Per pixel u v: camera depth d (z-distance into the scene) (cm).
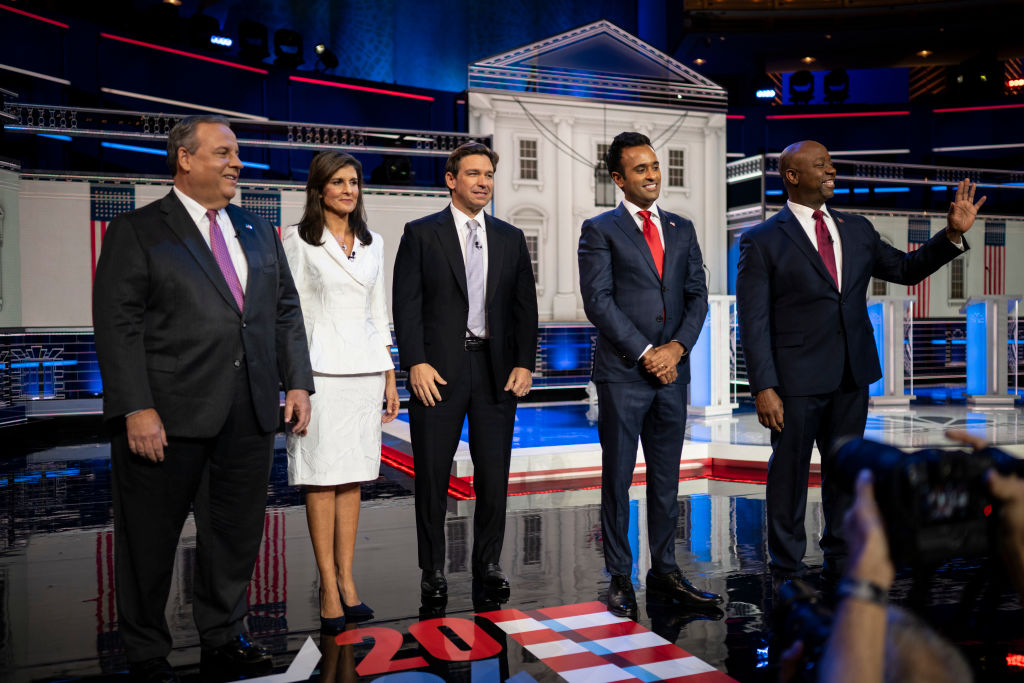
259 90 1316
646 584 304
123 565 221
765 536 381
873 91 1852
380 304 283
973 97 1549
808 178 293
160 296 218
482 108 1173
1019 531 77
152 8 1238
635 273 287
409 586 311
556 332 1199
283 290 249
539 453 548
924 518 77
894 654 75
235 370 227
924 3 1412
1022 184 1368
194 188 224
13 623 275
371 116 1390
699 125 1284
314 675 225
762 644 243
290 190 1052
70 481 577
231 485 236
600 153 1234
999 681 206
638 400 283
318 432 261
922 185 1446
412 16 1620
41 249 948
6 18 1048
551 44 1203
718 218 1298
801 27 1477
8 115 897
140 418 211
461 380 296
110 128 1172
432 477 295
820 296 290
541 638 251
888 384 808
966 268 1301
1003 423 691
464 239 301
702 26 1488
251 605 290
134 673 224
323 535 266
